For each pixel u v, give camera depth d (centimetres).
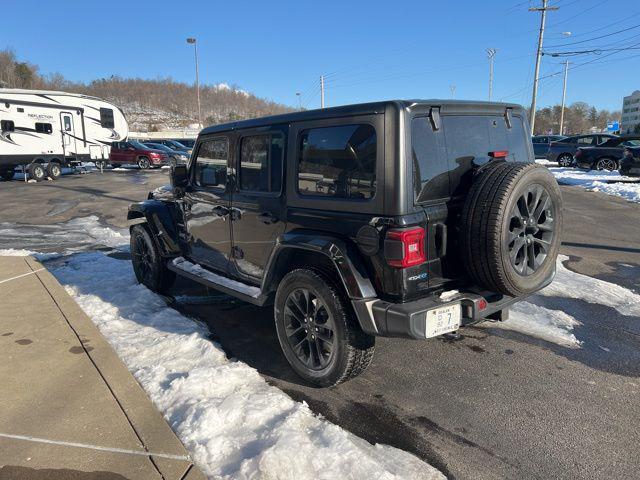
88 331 435
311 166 343
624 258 704
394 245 293
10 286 570
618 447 283
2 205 1376
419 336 293
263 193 386
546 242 332
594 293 543
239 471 254
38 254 748
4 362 378
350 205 315
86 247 827
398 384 357
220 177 438
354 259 312
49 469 258
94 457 268
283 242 350
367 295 306
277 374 374
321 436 284
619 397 337
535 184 312
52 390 335
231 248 436
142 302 519
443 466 269
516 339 430
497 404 329
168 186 585
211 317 489
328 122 328
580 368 379
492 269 301
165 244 525
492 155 341
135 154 2727
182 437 284
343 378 336
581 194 1404
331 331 332
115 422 298
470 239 304
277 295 365
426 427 305
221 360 382
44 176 2119
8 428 293
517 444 287
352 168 316
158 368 362
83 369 364
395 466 267
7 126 2000
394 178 292
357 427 305
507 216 295
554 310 495
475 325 459
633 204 1213
